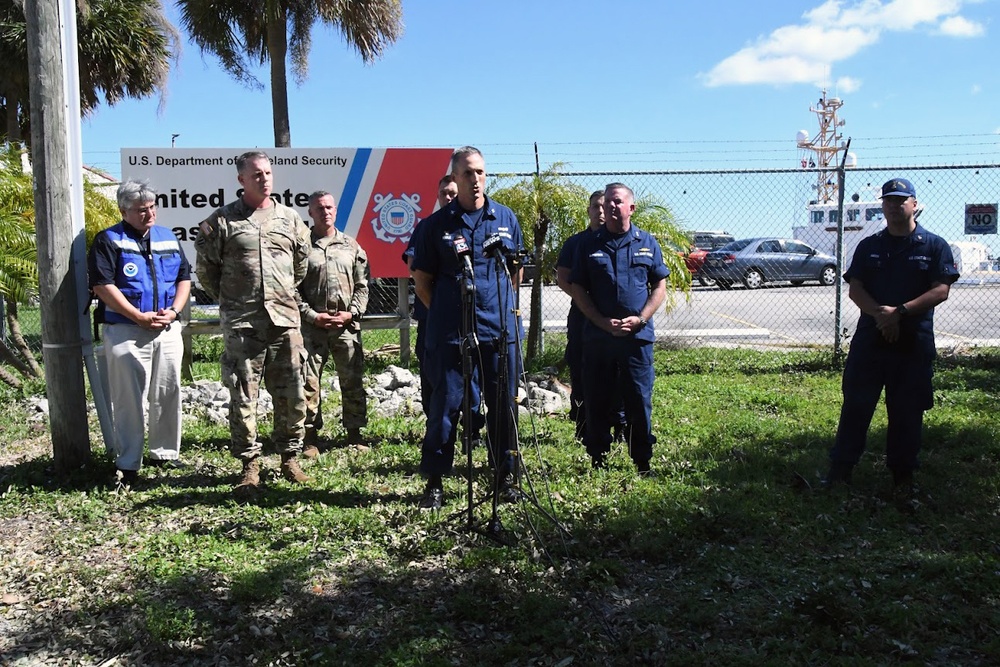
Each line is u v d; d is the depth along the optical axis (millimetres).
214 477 5953
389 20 17203
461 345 4629
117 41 18094
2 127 19484
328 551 4535
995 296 20203
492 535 4570
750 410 8070
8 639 3723
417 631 3660
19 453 6664
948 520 4918
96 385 6035
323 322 6516
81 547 4676
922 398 5363
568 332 6730
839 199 10430
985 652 3451
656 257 5691
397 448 6688
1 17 17141
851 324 16047
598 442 5867
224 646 3582
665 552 4492
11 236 8633
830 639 3527
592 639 3600
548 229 10602
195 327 9266
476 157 4965
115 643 3641
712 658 3422
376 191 9883
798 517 4941
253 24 18297
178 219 9586
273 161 9727
